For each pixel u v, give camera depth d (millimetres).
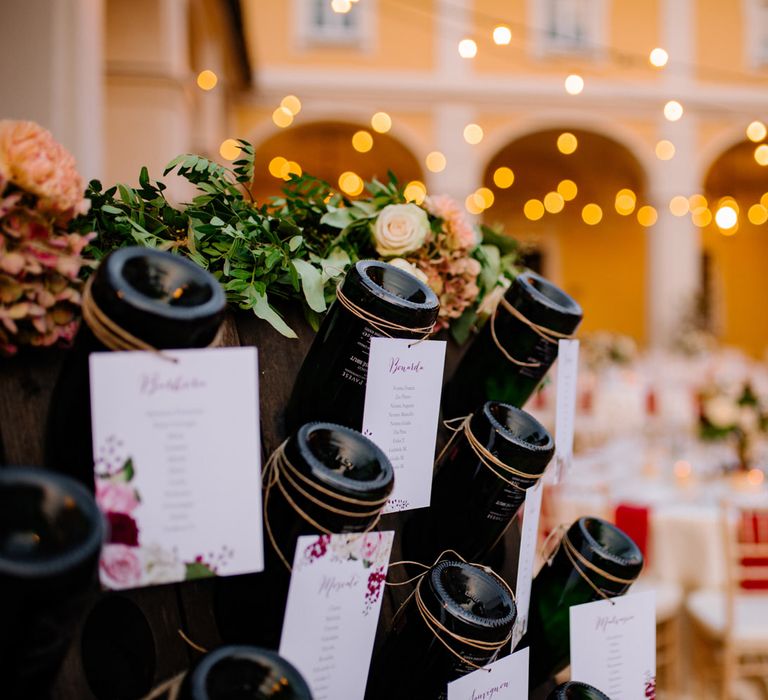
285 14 10750
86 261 647
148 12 5566
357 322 706
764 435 3531
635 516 2846
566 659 925
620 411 5477
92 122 3475
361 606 637
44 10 3168
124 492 542
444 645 659
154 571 551
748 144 11961
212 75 5105
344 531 596
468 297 1003
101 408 534
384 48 10859
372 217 990
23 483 452
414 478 787
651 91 11148
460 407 937
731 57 11234
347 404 726
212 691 497
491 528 781
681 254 11141
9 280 583
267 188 13039
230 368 569
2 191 580
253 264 835
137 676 679
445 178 10875
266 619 606
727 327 13508
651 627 910
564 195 12281
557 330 878
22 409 624
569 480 3080
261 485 653
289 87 10773
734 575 2580
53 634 425
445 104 10922
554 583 910
